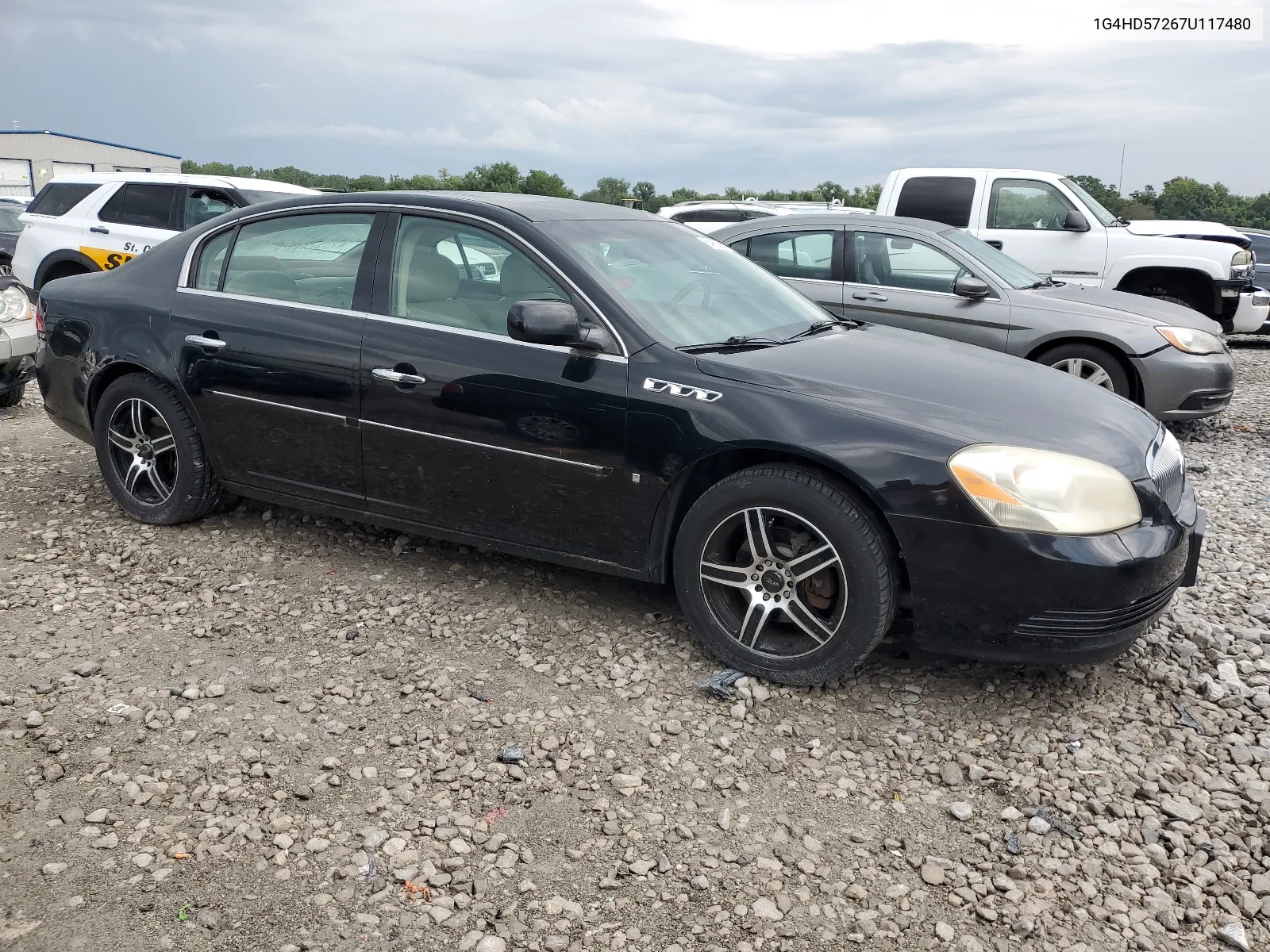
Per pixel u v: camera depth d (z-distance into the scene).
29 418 7.36
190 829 2.67
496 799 2.83
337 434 4.14
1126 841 2.70
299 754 3.03
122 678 3.45
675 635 3.85
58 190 10.70
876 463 3.17
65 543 4.66
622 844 2.65
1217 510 5.52
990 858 2.62
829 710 3.33
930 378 3.61
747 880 2.53
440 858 2.58
